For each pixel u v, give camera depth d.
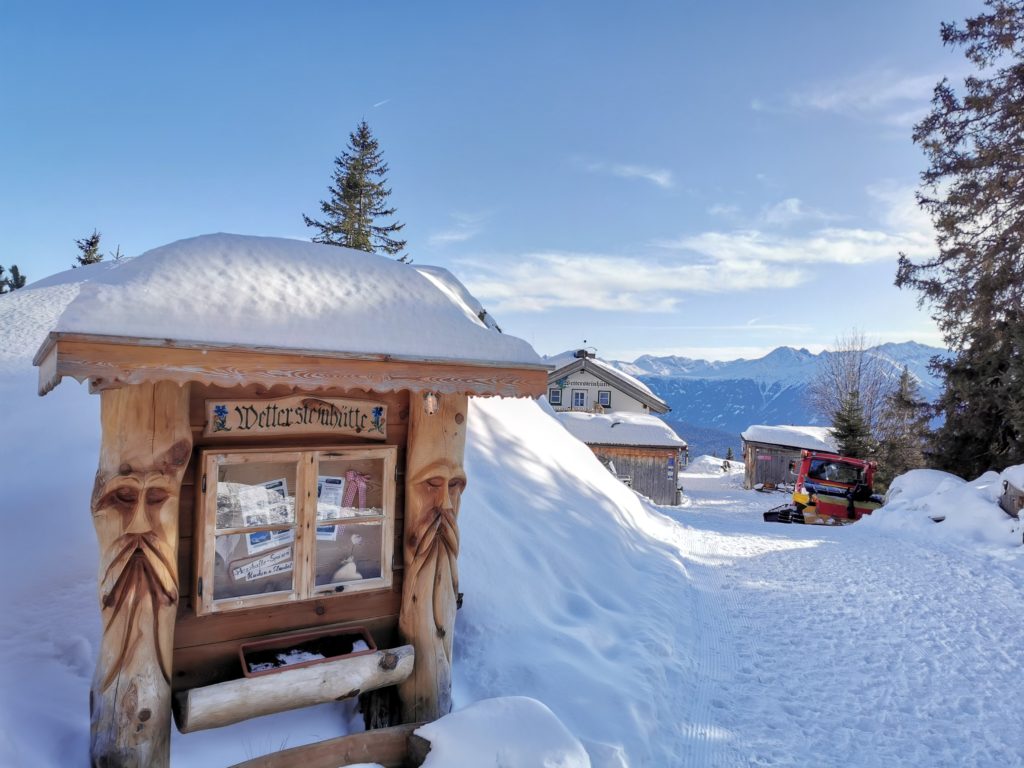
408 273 3.76
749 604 8.17
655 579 8.68
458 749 3.23
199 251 3.23
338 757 3.21
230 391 3.28
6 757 2.63
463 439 3.94
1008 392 17.42
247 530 3.30
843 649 6.55
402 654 3.57
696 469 57.59
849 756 4.47
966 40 19.55
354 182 40.41
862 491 19.08
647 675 5.41
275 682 3.16
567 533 8.33
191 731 3.01
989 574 9.68
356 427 3.64
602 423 31.39
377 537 3.72
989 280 18.33
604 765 3.87
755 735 4.75
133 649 2.87
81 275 11.33
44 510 4.76
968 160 19.23
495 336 3.63
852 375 42.62
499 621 5.50
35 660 3.45
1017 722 4.98
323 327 3.07
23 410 6.16
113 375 2.57
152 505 2.93
